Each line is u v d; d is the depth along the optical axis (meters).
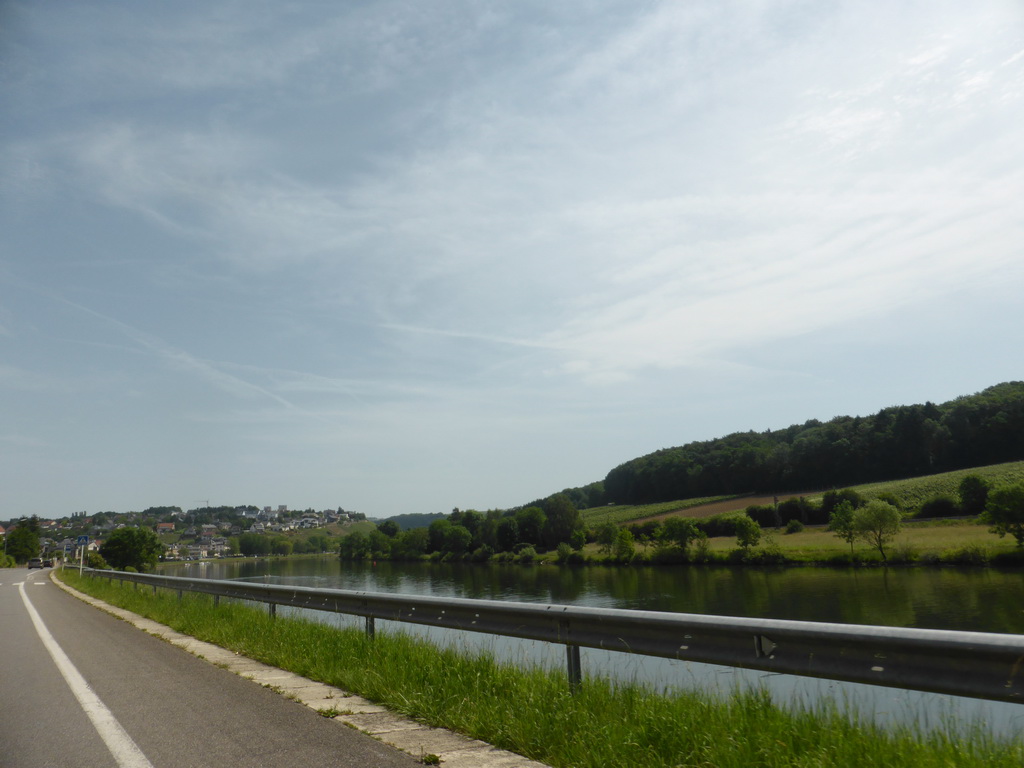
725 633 4.50
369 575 83.94
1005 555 53.06
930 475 93.94
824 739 4.08
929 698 4.93
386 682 6.42
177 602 16.05
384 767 4.25
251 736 5.00
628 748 4.33
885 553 60.78
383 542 155.62
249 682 7.17
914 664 3.60
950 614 32.78
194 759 4.47
